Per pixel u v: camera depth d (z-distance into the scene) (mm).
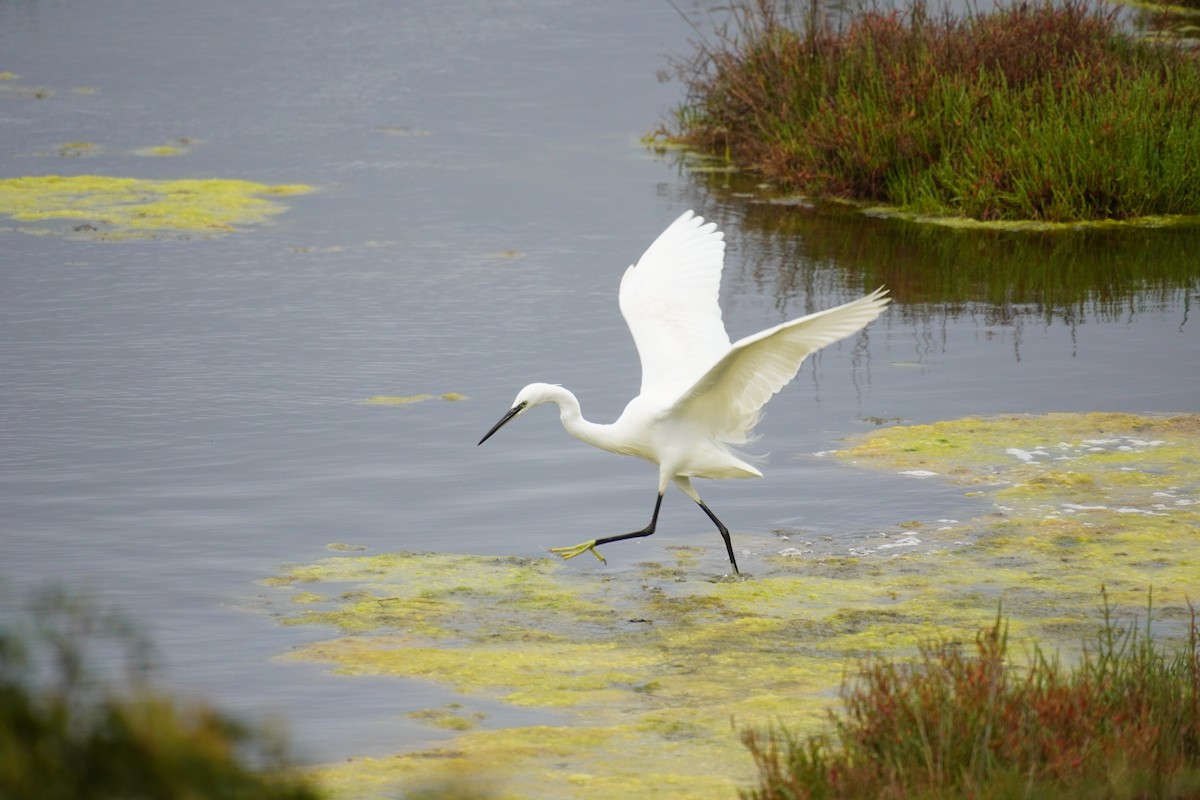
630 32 40344
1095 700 7555
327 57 37625
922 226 23328
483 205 24641
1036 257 21266
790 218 23953
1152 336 17391
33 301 18750
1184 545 11359
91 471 12953
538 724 8414
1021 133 24172
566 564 11234
